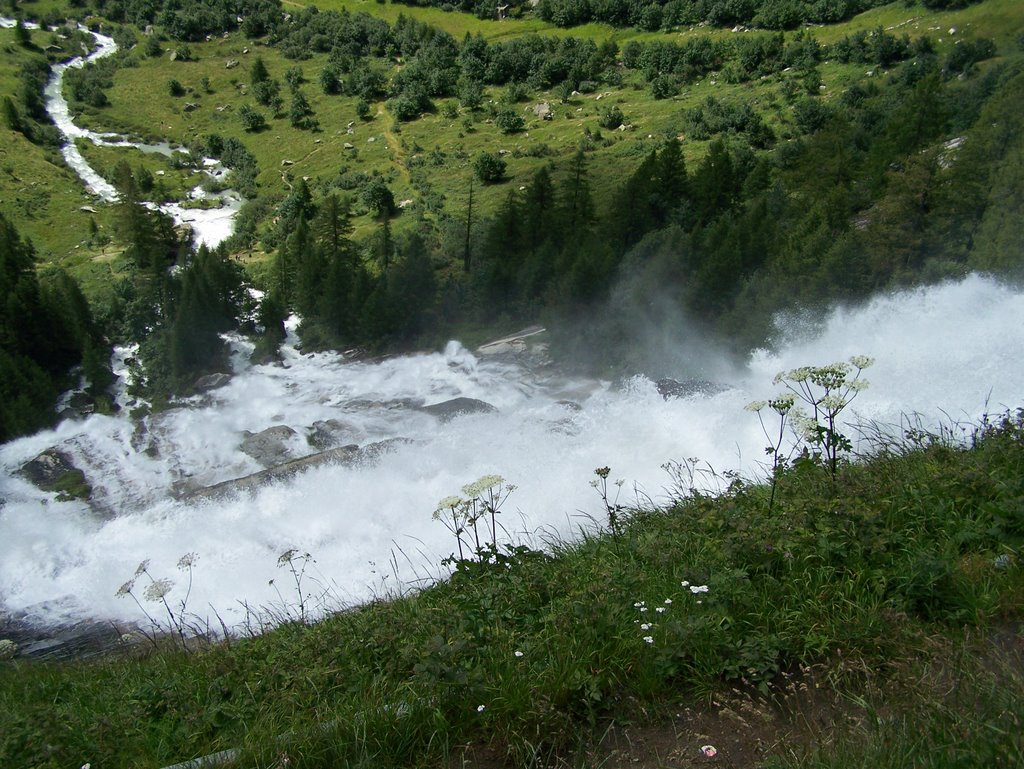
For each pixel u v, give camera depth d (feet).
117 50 479.41
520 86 387.96
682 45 389.19
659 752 15.37
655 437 65.87
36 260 279.69
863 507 21.24
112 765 17.71
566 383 137.69
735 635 17.70
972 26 309.01
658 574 20.92
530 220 214.69
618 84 377.30
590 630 17.88
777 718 15.67
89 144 375.04
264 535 63.82
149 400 187.32
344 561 54.80
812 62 332.80
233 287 216.13
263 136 388.37
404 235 257.75
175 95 433.07
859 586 18.48
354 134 375.66
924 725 13.84
